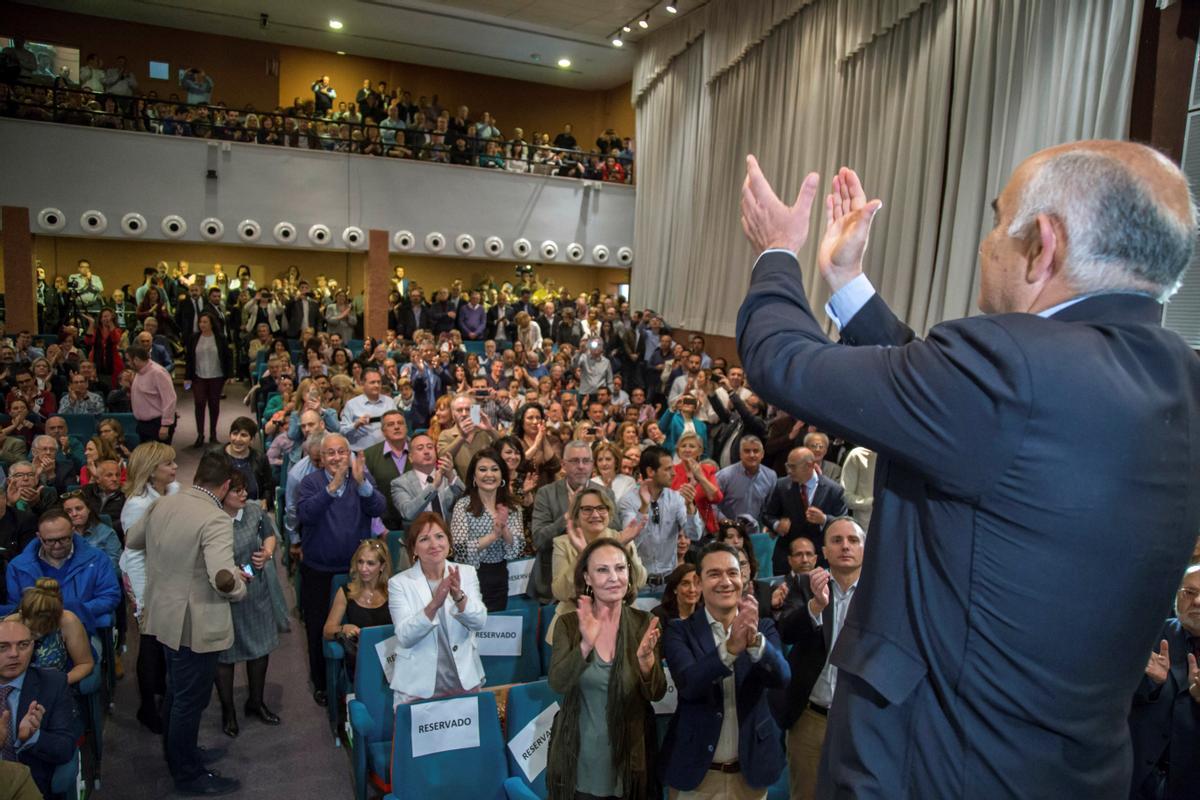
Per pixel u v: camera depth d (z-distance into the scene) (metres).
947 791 0.82
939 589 0.82
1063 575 0.75
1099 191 0.81
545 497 4.64
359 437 7.09
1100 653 0.77
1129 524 0.75
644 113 16.22
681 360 11.15
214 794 3.86
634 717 2.87
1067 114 7.46
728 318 13.12
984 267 0.92
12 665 3.01
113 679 4.70
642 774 2.85
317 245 14.77
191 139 13.97
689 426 8.04
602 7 14.43
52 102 13.87
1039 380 0.75
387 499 5.59
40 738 3.09
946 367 0.79
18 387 8.60
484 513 4.53
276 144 14.62
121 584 4.88
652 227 15.80
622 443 6.94
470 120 19.50
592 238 16.66
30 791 2.58
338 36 17.27
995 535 0.78
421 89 19.17
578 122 20.38
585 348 11.58
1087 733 0.79
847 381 0.83
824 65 10.93
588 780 2.85
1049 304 0.85
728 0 13.02
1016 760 0.79
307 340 11.77
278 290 15.51
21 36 16.33
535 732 3.30
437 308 14.43
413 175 15.35
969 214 8.45
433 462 5.17
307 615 4.78
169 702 3.75
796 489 5.18
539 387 9.59
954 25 8.78
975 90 8.44
